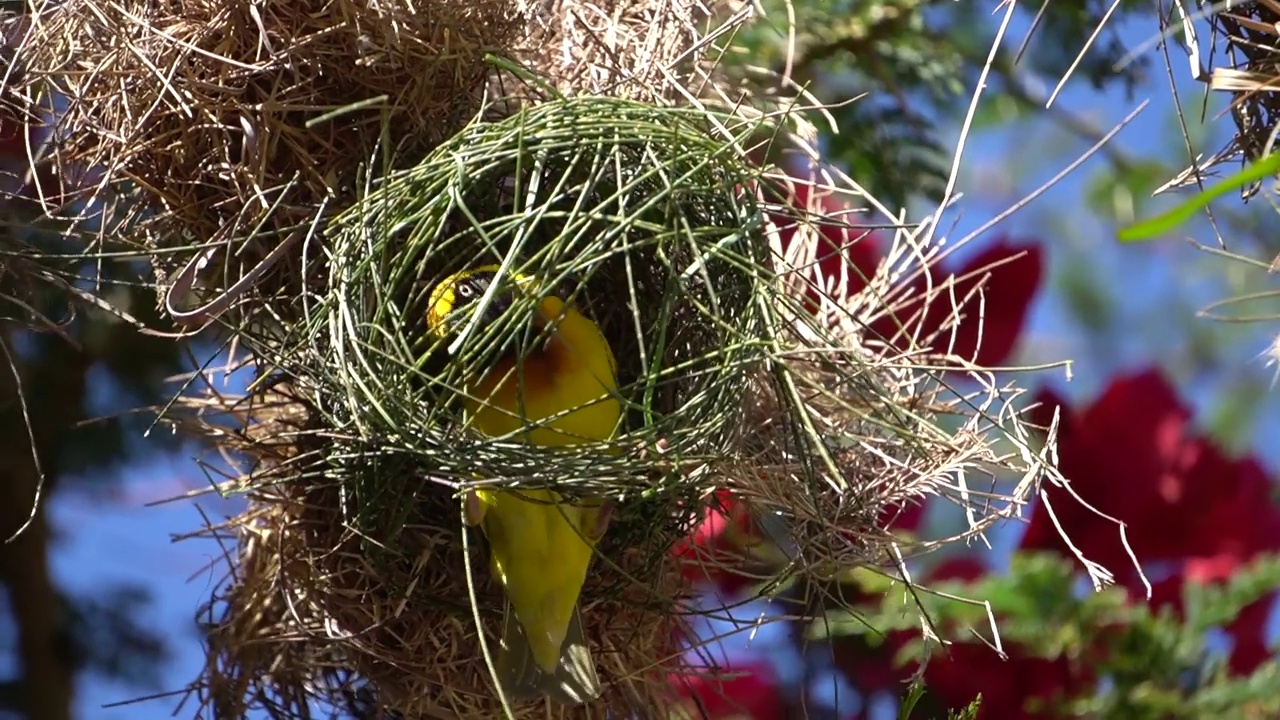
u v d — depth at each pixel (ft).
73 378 27.89
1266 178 21.54
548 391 21.30
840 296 24.32
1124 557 23.17
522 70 21.67
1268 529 23.11
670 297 20.07
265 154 21.39
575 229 20.48
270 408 23.21
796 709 24.17
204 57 21.50
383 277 20.36
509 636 21.39
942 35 28.43
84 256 21.36
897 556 21.39
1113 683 21.66
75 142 22.21
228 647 23.25
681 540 23.18
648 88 23.21
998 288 26.43
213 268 22.13
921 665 20.83
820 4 27.27
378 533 21.47
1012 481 26.55
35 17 22.13
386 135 21.12
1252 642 22.35
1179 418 23.89
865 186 27.12
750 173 20.81
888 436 22.91
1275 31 18.80
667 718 22.84
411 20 21.70
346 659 22.45
